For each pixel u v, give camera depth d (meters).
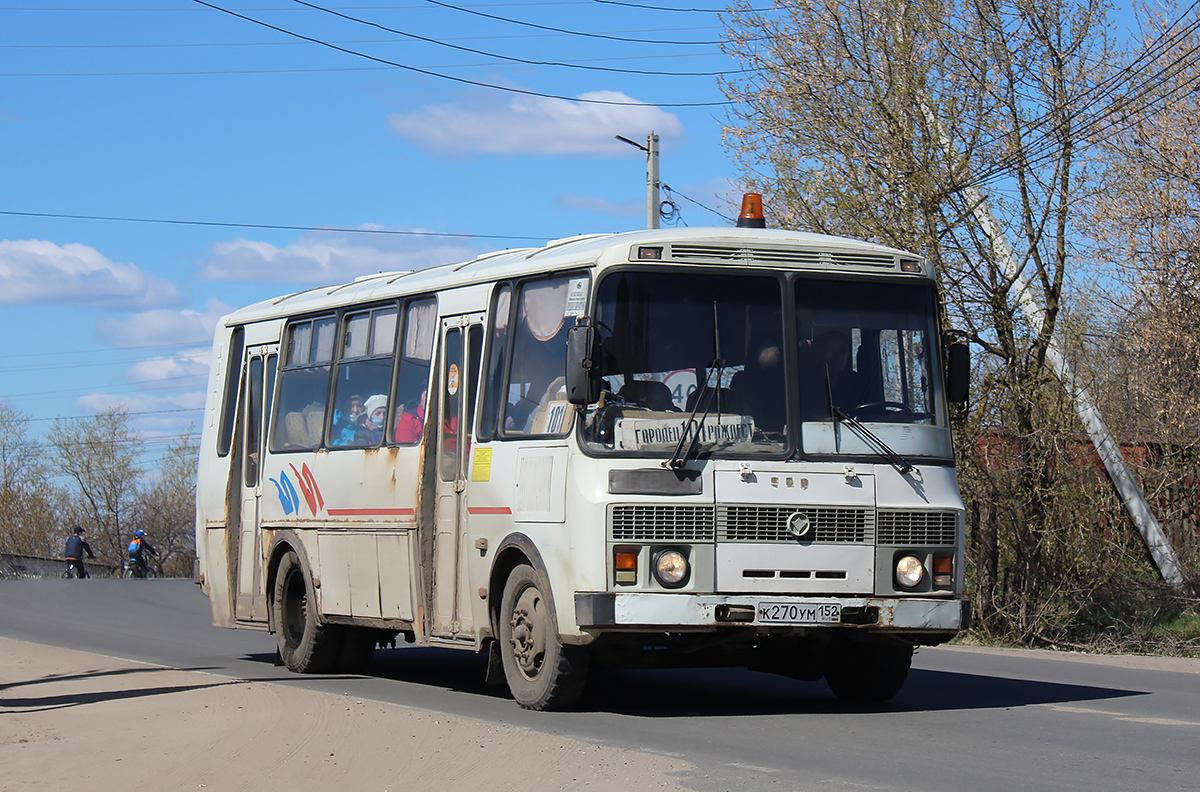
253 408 14.69
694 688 12.05
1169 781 7.22
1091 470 21.14
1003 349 20.73
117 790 7.34
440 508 11.27
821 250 9.94
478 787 7.15
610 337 9.47
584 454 9.33
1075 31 20.72
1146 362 24.23
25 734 9.11
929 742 8.56
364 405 12.62
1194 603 20.48
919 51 21.16
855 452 9.60
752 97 21.88
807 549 9.34
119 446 77.19
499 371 10.63
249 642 17.62
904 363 9.98
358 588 12.40
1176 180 23.81
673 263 9.64
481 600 10.56
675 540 9.17
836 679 10.95
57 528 76.50
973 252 20.80
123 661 13.90
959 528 9.77
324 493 12.98
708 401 9.44
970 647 18.94
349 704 10.30
